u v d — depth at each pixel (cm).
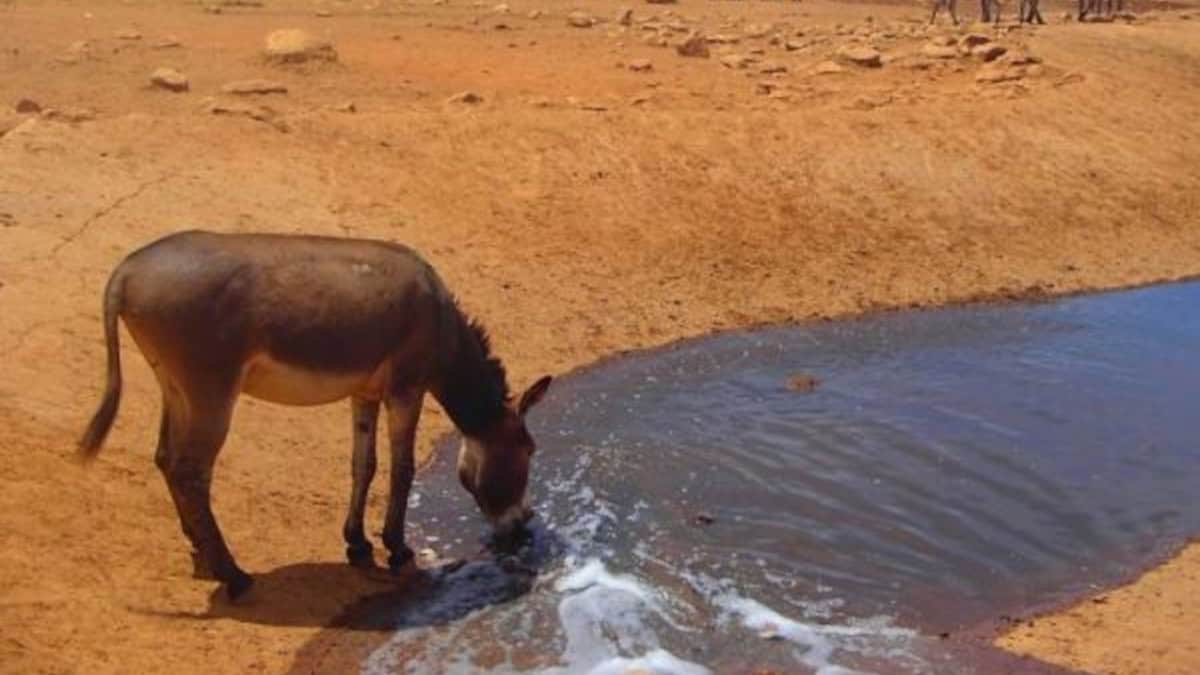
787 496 1123
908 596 969
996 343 1539
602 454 1196
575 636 895
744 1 3934
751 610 939
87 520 930
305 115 1811
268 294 846
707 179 1830
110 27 2581
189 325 827
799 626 919
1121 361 1486
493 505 1003
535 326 1476
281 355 855
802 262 1712
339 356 870
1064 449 1234
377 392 917
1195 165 2131
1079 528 1082
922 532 1066
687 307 1579
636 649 883
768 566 1006
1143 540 1066
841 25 3206
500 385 982
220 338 834
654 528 1060
